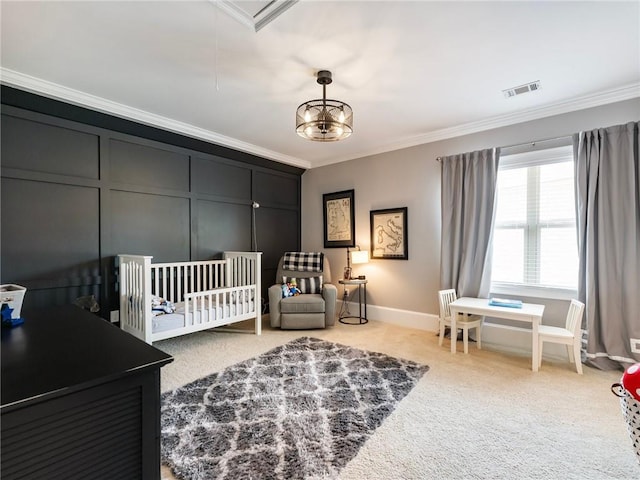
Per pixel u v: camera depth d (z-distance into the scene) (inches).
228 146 157.3
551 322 120.9
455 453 63.4
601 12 69.3
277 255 194.1
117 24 72.7
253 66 91.0
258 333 142.3
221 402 82.4
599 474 57.9
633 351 100.6
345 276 170.7
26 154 103.7
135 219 131.3
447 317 130.2
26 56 85.4
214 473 57.4
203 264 145.8
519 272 130.3
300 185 210.1
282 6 67.5
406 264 159.9
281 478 56.2
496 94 109.0
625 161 103.0
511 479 56.6
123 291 119.2
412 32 76.1
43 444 28.7
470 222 134.6
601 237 105.4
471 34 77.0
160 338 111.1
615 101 107.0
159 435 36.9
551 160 120.7
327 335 141.8
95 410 32.0
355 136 152.3
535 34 77.1
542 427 72.4
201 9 68.1
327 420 74.7
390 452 63.6
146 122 126.0
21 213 103.3
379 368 104.8
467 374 100.5
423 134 149.3
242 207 174.6
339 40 79.1
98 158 120.3
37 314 60.5
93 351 40.1
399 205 162.9
